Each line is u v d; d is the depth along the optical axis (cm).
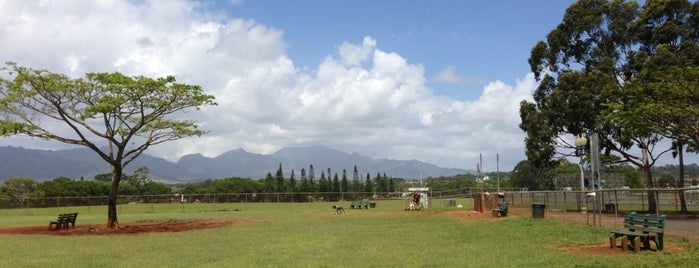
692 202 4041
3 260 1555
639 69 3538
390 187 12038
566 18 3994
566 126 3922
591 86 3644
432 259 1393
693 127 2634
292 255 1540
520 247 1602
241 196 6419
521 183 9500
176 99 2789
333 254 1541
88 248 1841
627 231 1511
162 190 11019
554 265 1241
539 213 2681
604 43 3850
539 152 4119
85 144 2738
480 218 2978
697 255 1324
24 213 5100
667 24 3431
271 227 2666
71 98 2664
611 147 3944
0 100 2533
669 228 2025
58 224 2727
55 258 1589
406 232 2219
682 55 3212
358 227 2541
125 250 1764
